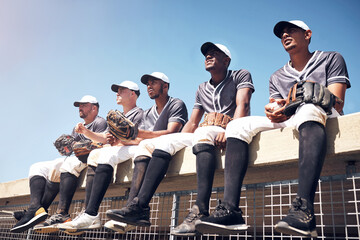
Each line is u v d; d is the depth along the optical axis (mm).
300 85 1797
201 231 1797
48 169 3193
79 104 3795
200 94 2750
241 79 2549
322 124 1684
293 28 2242
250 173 2223
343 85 2061
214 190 2238
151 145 2383
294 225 1502
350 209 1950
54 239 3395
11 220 4215
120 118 2516
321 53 2209
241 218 1793
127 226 2311
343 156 1790
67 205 2945
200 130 2082
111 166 2617
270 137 1962
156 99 3086
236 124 1934
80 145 2898
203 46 2639
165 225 2578
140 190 2189
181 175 2389
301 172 1624
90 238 2881
